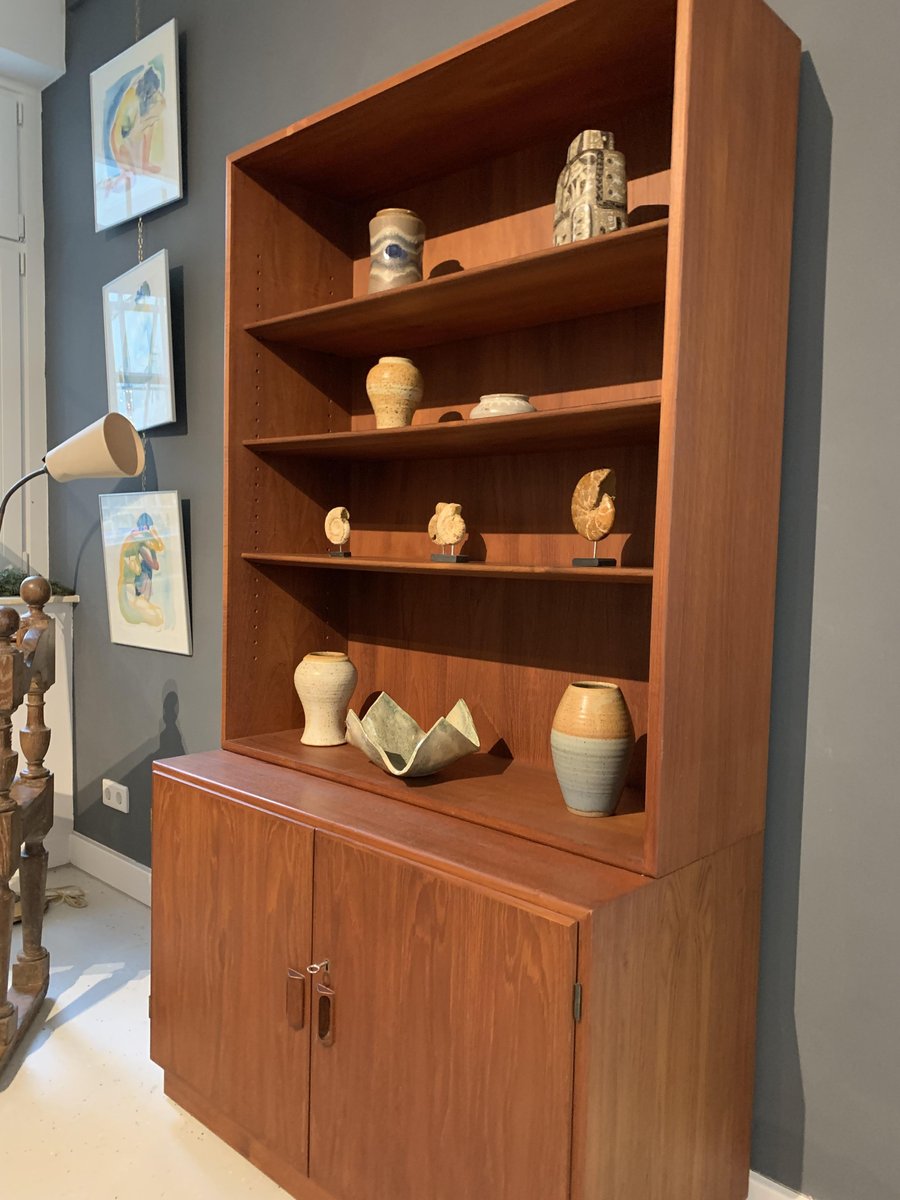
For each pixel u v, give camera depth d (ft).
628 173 5.60
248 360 6.70
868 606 4.88
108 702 10.43
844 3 4.82
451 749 5.66
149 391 9.21
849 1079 5.03
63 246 10.84
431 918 4.59
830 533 4.99
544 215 6.07
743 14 4.43
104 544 10.07
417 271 6.08
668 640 4.30
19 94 10.91
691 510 4.37
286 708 7.16
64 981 8.25
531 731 6.28
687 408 4.28
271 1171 5.74
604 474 5.10
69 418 10.91
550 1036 4.10
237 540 6.74
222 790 5.82
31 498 11.24
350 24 7.27
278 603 7.05
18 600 10.32
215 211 8.58
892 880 4.85
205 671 9.00
